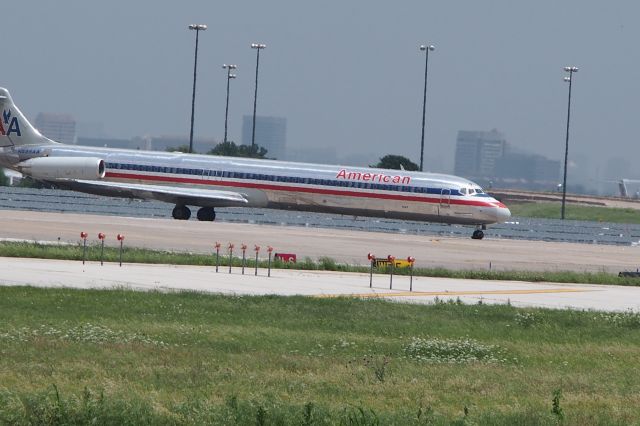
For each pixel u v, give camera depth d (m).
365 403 80.19
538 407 80.56
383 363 97.44
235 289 154.75
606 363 108.00
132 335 106.12
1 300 125.19
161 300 134.12
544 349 115.44
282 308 134.25
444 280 190.50
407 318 133.12
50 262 176.25
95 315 119.31
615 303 166.50
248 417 70.81
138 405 72.06
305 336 113.88
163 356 96.00
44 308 121.75
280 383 86.62
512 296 169.75
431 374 95.12
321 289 162.25
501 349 112.69
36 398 71.75
